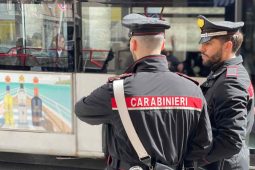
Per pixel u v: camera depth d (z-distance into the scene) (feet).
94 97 6.50
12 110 15.28
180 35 13.82
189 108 6.39
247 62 13.75
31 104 15.10
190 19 13.71
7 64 15.14
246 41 13.65
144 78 6.36
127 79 6.39
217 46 7.66
